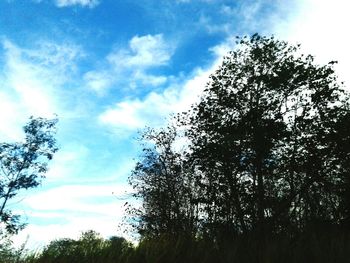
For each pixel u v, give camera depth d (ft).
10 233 104.12
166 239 25.94
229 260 21.91
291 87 115.24
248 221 91.81
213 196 104.37
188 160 115.85
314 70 116.67
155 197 114.52
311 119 112.98
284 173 108.37
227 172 109.29
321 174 104.01
